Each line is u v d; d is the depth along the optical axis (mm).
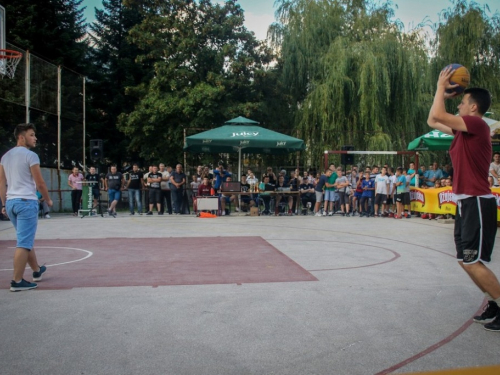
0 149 21234
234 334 4074
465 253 4238
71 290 5586
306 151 24016
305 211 17906
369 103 22047
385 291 5586
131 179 17172
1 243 9570
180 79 26141
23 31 26047
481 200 4176
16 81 18188
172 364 3449
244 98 26828
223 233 11336
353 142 22828
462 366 3412
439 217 15438
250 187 17500
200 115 24594
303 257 7926
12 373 3297
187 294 5406
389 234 11328
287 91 25969
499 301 4148
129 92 27797
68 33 28375
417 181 17422
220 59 26281
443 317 4578
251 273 6574
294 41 24719
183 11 27344
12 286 5547
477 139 4191
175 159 27500
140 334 4070
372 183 16859
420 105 23266
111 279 6180
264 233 11359
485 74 24312
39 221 14516
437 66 24250
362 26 24344
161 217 16188
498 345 3848
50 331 4145
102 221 14523
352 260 7680
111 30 33094
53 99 19859
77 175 17625
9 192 5652
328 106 22422
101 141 17516
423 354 3645
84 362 3482
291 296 5328
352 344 3850
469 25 23578
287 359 3543
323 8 24953
